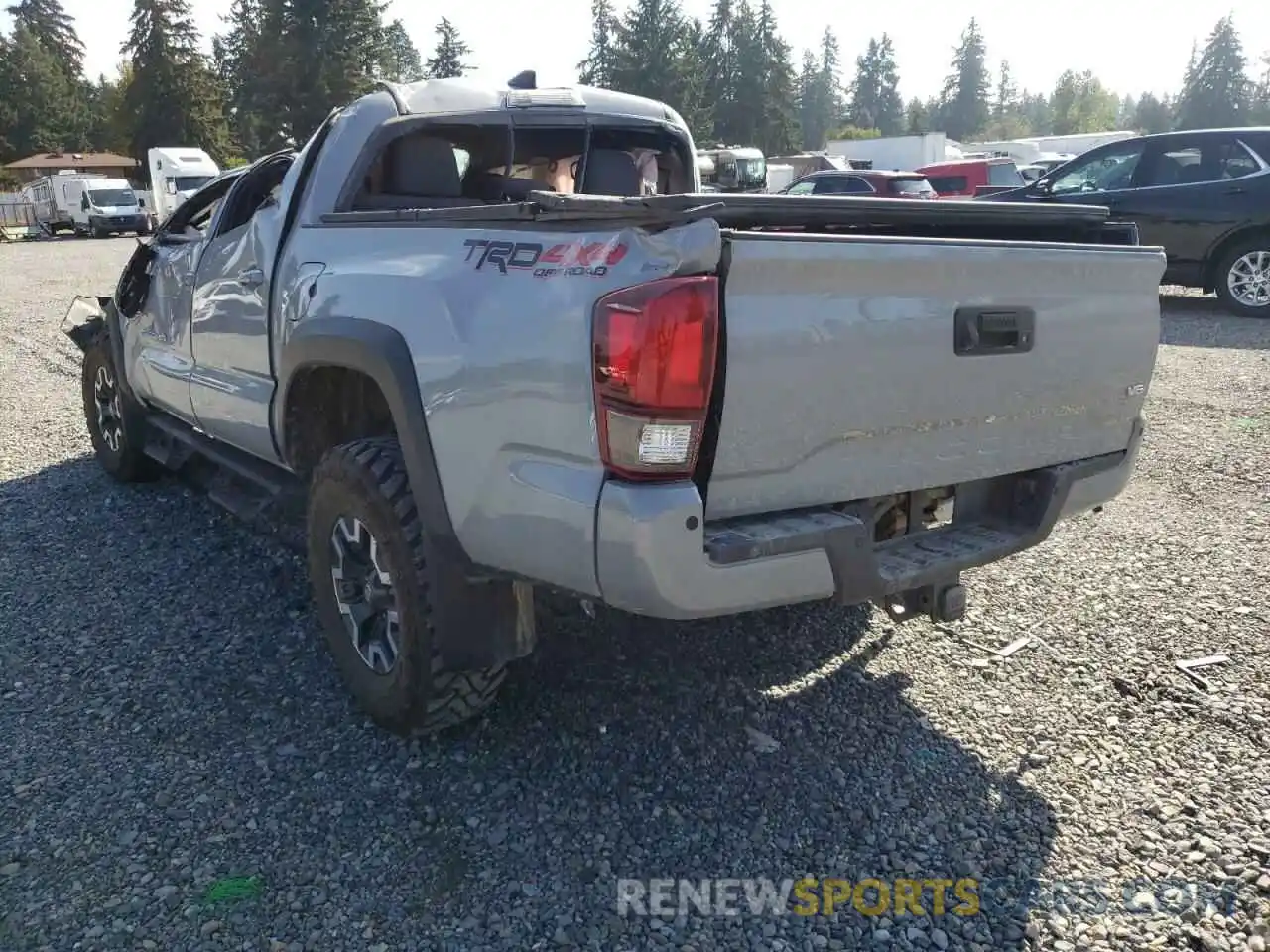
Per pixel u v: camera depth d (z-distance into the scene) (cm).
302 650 393
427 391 286
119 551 495
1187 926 254
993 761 323
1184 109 10831
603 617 409
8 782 308
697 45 8244
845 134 10644
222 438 463
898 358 278
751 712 349
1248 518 528
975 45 12812
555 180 501
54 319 1290
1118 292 333
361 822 291
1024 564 473
